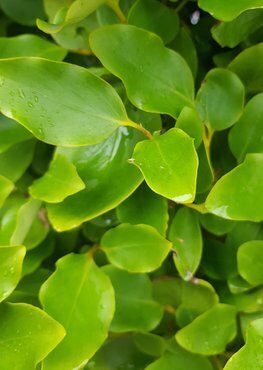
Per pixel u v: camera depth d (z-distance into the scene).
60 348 0.34
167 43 0.41
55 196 0.35
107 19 0.40
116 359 0.42
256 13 0.37
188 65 0.41
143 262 0.38
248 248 0.38
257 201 0.34
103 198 0.36
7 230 0.40
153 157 0.32
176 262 0.38
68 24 0.38
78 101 0.35
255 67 0.39
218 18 0.34
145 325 0.40
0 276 0.33
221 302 0.41
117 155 0.37
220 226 0.40
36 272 0.42
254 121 0.38
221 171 0.41
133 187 0.36
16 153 0.42
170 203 0.40
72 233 0.44
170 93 0.36
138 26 0.39
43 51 0.40
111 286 0.36
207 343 0.38
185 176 0.31
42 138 0.34
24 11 0.45
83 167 0.37
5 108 0.33
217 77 0.38
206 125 0.38
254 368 0.33
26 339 0.33
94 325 0.35
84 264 0.38
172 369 0.39
